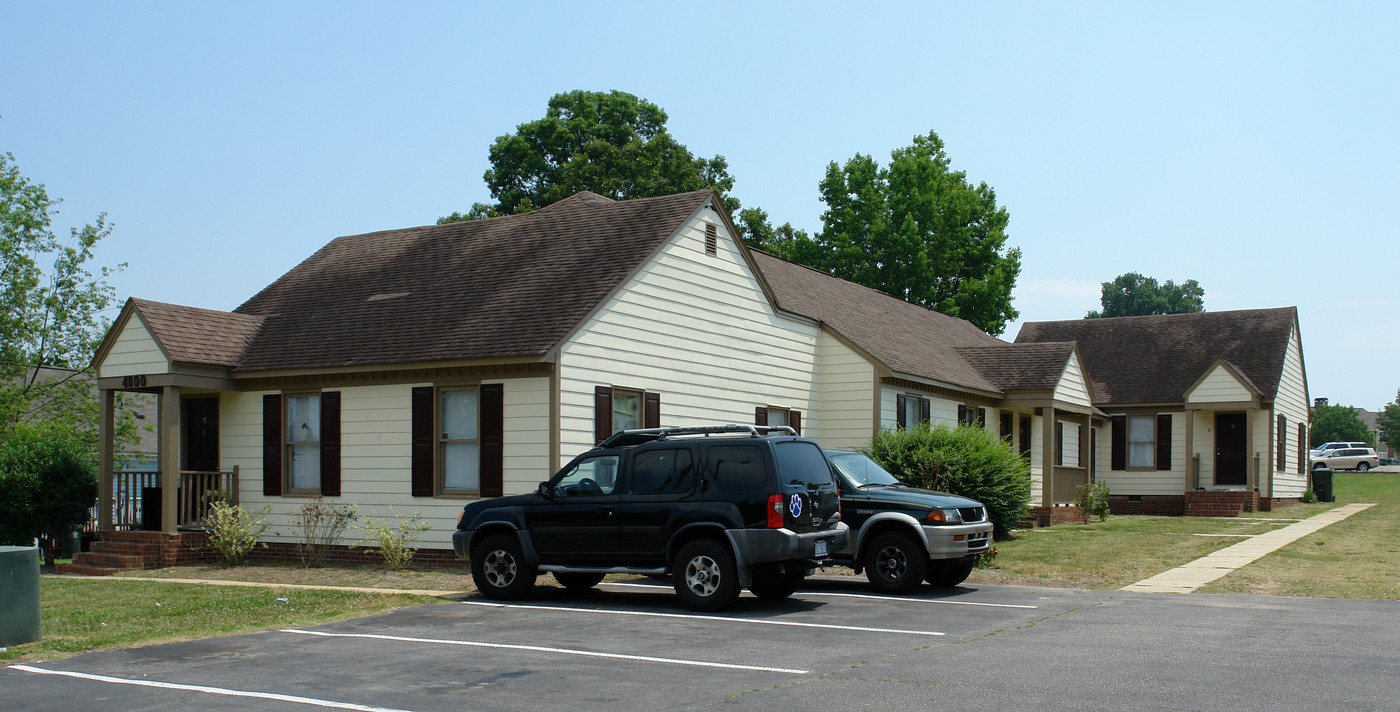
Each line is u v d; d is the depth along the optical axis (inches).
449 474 719.7
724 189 2049.7
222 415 804.0
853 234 2074.3
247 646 416.8
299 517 765.3
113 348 781.3
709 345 836.6
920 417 1033.5
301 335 804.6
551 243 833.5
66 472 855.7
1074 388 1203.2
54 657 395.2
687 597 504.1
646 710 304.5
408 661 382.0
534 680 346.9
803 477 517.0
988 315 2033.7
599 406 709.3
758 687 333.1
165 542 754.8
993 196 2129.7
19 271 1161.4
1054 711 300.5
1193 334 1572.3
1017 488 858.8
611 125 2044.8
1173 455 1465.3
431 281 833.5
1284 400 1482.5
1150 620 470.3
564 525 538.3
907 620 473.1
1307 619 472.4
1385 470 2800.2
